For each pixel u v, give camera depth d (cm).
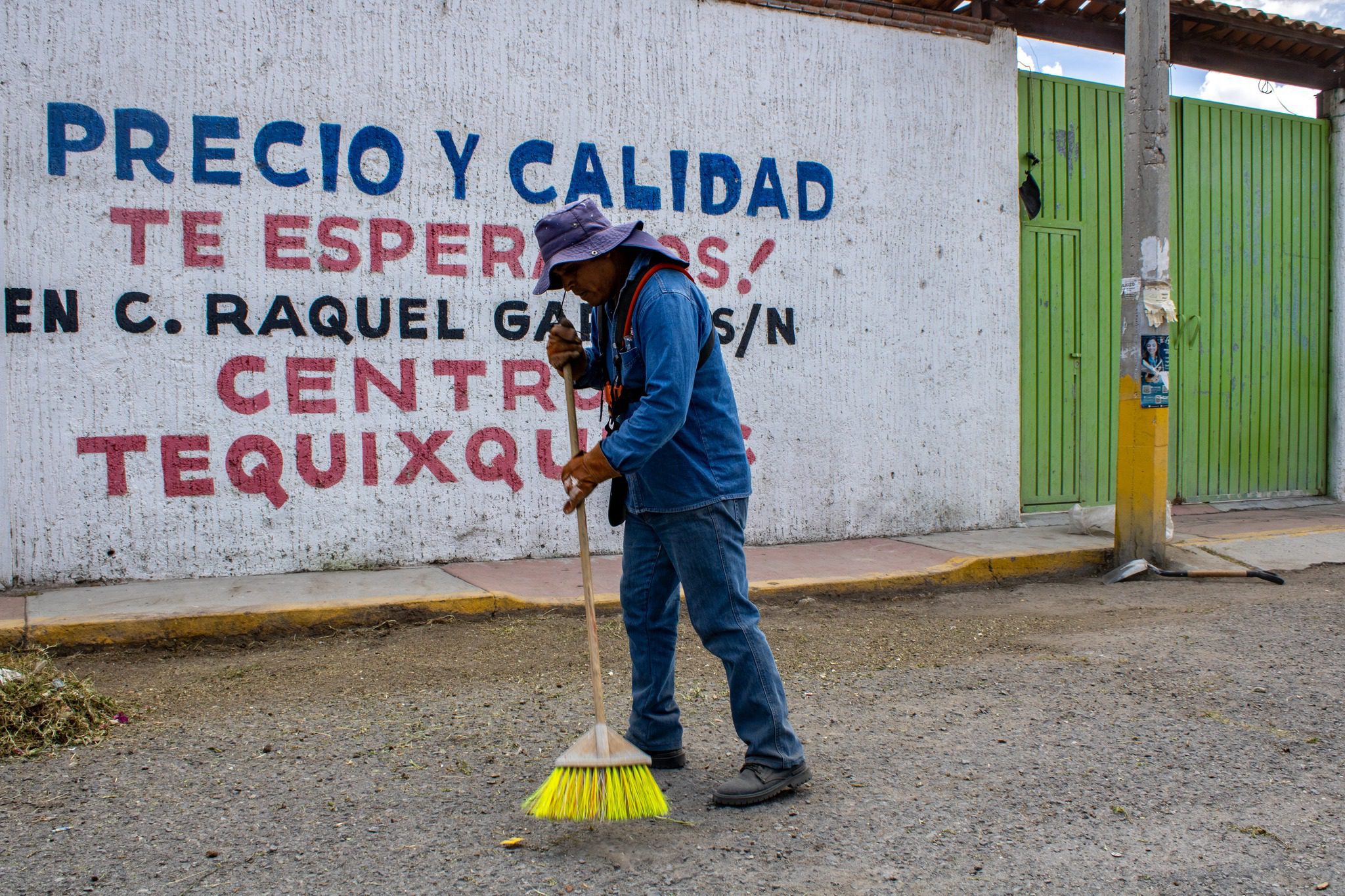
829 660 483
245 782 327
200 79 597
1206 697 418
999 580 682
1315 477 992
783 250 739
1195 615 571
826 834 289
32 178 568
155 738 369
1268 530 813
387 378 638
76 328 575
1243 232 958
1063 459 863
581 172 684
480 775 334
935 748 360
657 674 332
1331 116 995
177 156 593
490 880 261
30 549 569
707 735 375
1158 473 696
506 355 665
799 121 743
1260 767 342
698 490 304
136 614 505
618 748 279
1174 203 920
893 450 777
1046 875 265
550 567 648
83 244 576
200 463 600
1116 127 881
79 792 318
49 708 370
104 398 581
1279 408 984
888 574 645
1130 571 687
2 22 561
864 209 764
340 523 630
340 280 627
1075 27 854
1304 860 274
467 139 654
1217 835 289
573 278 312
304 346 619
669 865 269
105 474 582
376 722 388
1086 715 396
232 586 577
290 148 616
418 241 643
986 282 806
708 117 716
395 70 638
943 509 796
